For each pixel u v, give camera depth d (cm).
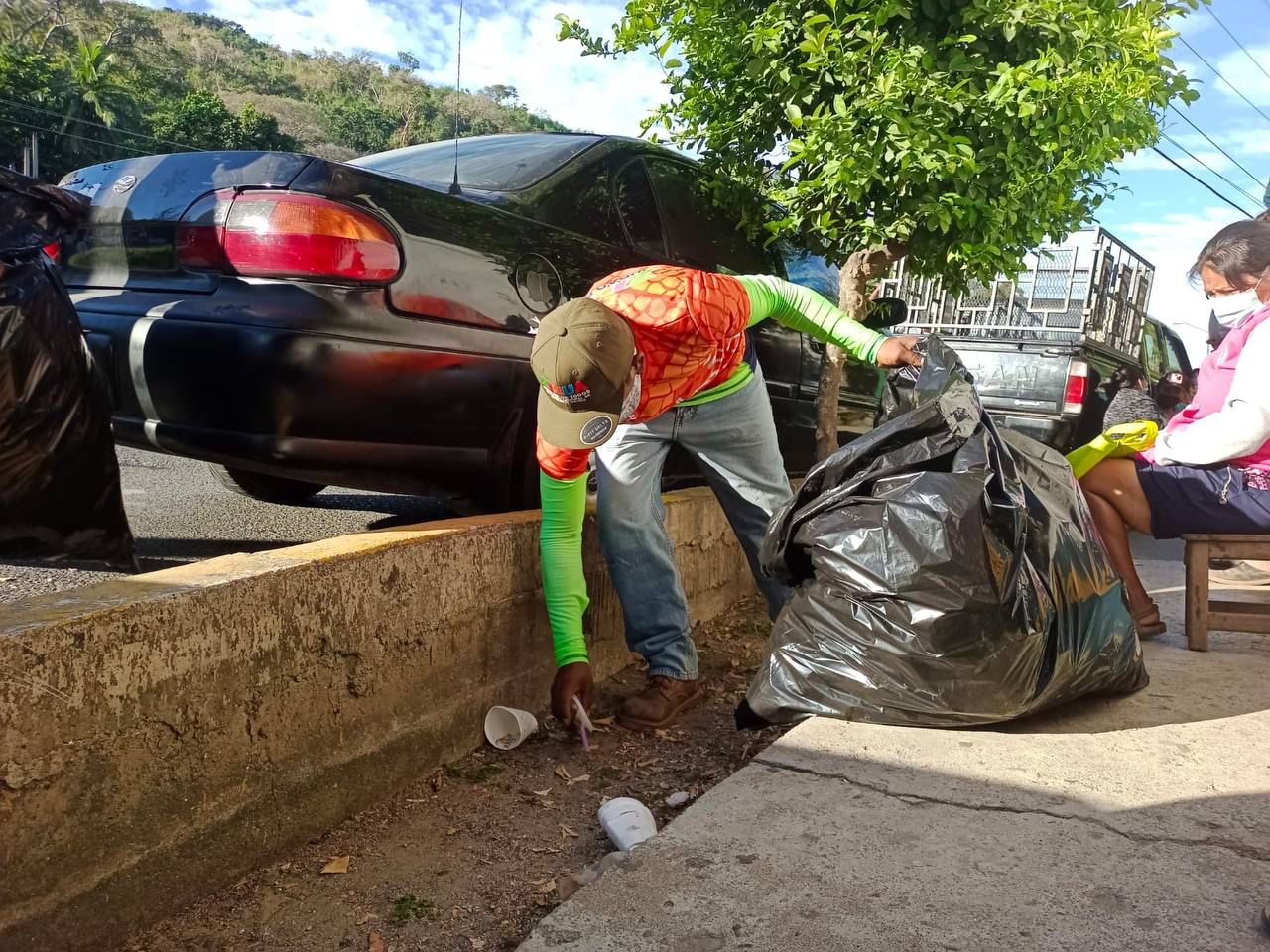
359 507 470
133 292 271
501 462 307
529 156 350
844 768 222
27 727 141
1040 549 244
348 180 260
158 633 161
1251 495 325
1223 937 158
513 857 204
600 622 309
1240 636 357
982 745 238
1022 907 166
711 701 305
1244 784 218
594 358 200
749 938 157
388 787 222
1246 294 332
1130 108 361
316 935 173
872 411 528
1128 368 702
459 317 281
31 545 248
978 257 384
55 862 148
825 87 381
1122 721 260
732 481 298
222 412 250
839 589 250
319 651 198
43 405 233
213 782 176
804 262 489
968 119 361
